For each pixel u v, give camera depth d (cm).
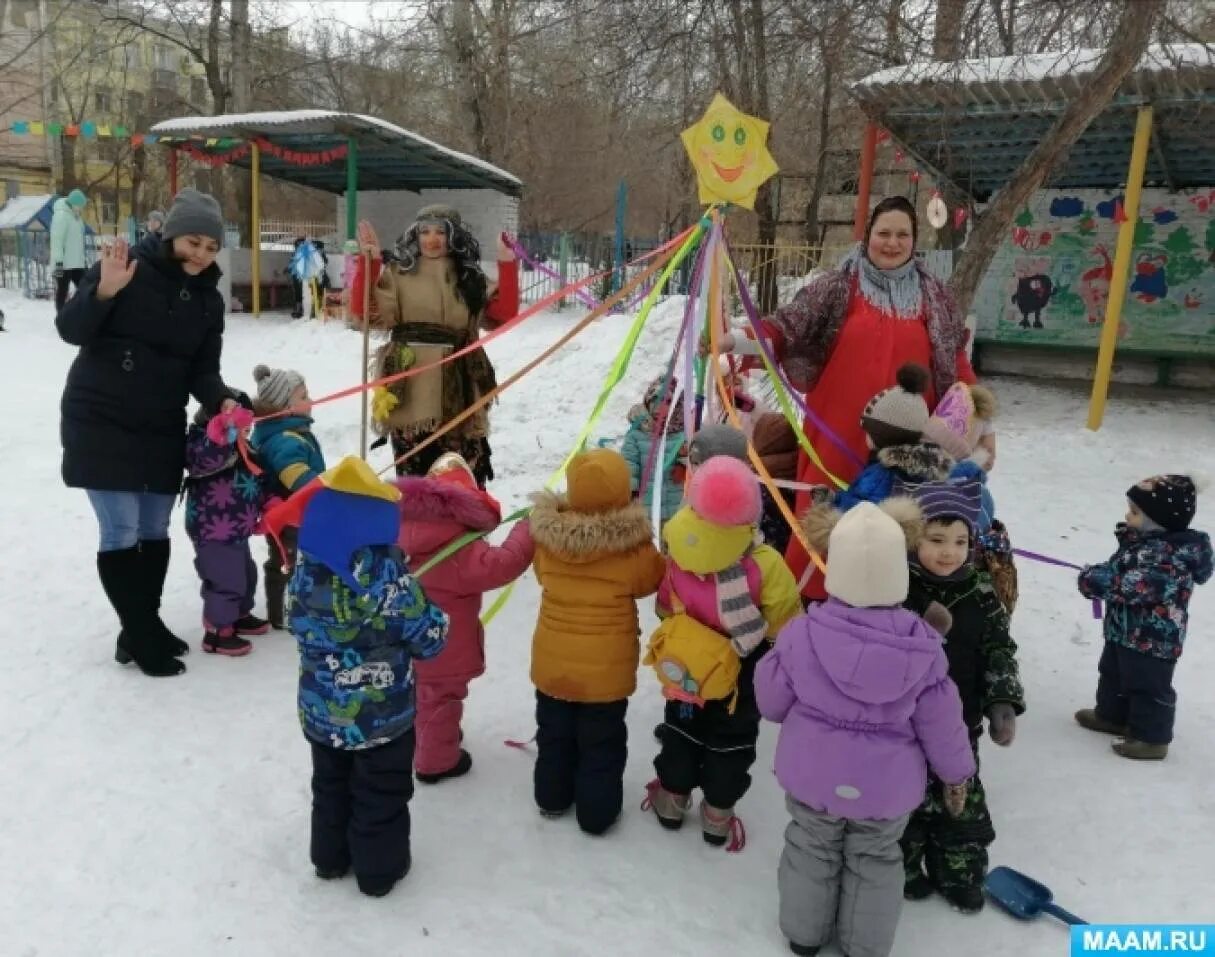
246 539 429
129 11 2419
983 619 280
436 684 325
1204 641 463
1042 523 630
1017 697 274
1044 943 267
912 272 383
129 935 258
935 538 276
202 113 3194
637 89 1091
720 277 372
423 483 311
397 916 269
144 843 296
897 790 240
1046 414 952
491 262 1798
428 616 272
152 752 346
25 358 1241
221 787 326
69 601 479
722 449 316
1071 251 1084
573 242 1886
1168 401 1009
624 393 998
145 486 392
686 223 1752
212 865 287
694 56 1010
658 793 313
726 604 277
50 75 2948
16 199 2103
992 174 1101
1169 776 350
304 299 1598
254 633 452
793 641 250
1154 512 350
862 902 249
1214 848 309
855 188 1820
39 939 255
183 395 406
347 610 260
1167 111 848
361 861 272
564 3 1109
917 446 316
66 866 283
